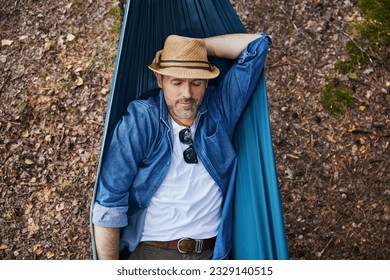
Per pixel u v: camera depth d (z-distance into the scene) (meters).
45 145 4.70
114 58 5.03
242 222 3.12
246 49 2.94
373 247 4.43
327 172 4.66
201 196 2.92
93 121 4.79
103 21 5.19
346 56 5.07
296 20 5.25
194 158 2.90
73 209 4.50
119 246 3.08
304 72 5.03
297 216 4.51
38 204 4.52
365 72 5.02
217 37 3.03
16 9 5.29
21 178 4.59
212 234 2.99
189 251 2.93
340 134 4.80
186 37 2.89
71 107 4.84
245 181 3.11
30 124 4.78
